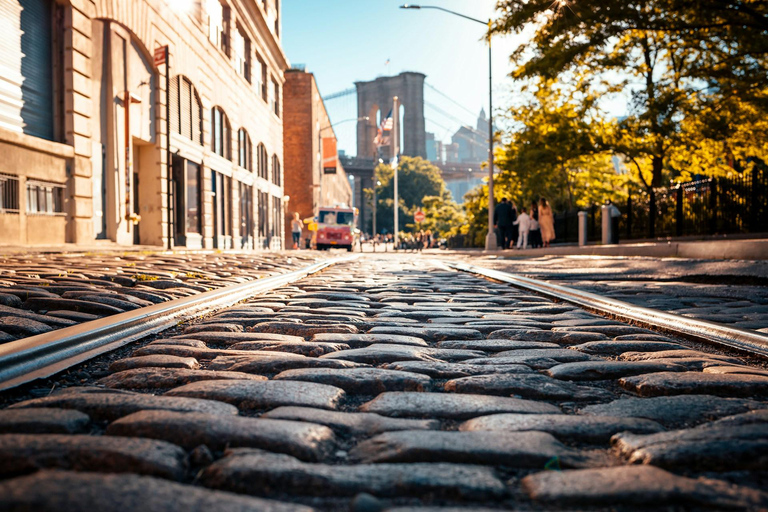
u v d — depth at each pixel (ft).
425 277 33.12
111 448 5.39
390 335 12.82
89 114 52.65
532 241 84.12
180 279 24.85
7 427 6.15
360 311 17.40
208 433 5.98
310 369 9.27
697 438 5.98
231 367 9.69
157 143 65.26
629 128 75.25
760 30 54.39
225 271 30.89
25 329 11.61
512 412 7.30
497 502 4.88
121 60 57.26
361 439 6.37
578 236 81.46
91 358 10.06
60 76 49.85
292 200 171.42
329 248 141.18
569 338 12.77
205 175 80.23
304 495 4.93
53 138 49.65
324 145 206.90
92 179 53.31
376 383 8.64
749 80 59.36
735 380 8.62
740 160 83.82
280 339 12.16
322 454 5.82
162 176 65.87
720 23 53.36
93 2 52.44
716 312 16.83
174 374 8.86
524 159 88.48
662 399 7.79
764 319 15.06
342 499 4.89
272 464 5.28
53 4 49.01
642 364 9.83
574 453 5.83
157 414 6.46
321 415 6.89
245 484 5.02
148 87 63.46
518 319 15.87
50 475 4.76
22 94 45.65
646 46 75.25
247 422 6.32
